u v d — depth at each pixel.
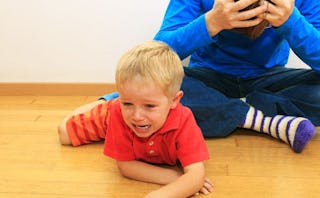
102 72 1.56
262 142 1.10
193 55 1.29
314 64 1.05
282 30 0.98
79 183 0.88
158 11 1.46
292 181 0.88
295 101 1.12
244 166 0.96
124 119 0.82
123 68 0.78
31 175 0.92
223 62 1.21
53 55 1.55
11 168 0.95
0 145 1.09
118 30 1.50
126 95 0.77
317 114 1.11
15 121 1.29
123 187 0.87
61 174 0.93
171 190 0.77
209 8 1.15
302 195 0.83
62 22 1.50
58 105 1.47
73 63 1.56
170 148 0.88
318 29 1.10
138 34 1.50
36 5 1.49
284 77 1.17
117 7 1.47
